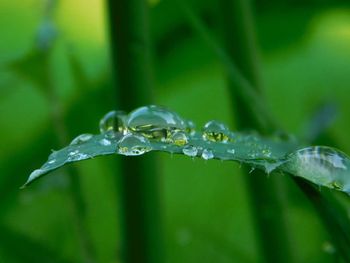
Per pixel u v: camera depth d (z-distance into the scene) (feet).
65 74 0.96
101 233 1.05
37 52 0.63
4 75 0.72
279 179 0.59
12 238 0.61
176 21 0.70
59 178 0.62
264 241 0.59
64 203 0.89
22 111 1.18
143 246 0.53
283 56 0.82
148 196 0.53
